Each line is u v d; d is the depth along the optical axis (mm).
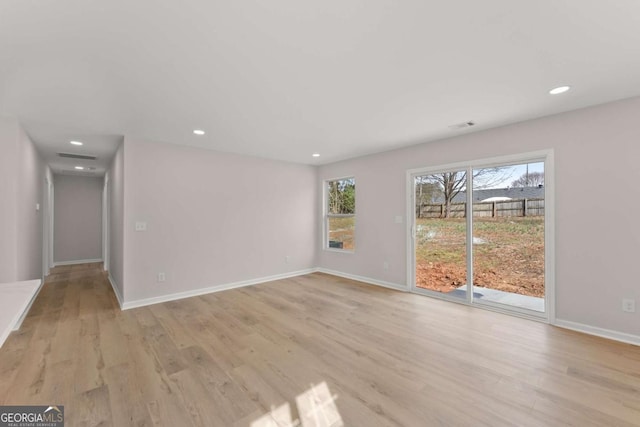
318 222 6238
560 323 3125
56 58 1949
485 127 3594
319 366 2361
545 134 3203
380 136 3979
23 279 3383
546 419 1728
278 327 3170
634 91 2570
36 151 4277
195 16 1555
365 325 3219
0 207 3006
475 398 1934
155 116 3111
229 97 2646
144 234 4004
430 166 4277
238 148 4637
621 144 2756
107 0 1421
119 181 4230
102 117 3115
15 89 2402
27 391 2008
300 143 4336
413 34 1752
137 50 1875
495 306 3680
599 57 2008
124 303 3818
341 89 2506
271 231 5441
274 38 1776
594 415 1758
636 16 1572
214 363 2410
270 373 2258
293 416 1781
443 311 3660
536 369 2275
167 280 4199
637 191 2684
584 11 1541
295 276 5738
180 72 2176
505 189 3598
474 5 1500
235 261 4930
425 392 2008
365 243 5246
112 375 2219
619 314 2766
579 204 2992
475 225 3871
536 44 1855
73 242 7133
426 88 2498
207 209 4621
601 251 2869
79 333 3004
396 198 4750
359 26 1668
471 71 2207
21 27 1614
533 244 3385
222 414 1799
